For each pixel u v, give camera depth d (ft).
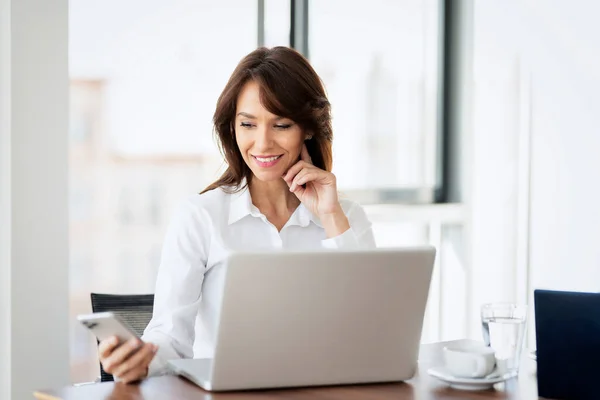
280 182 7.72
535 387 5.57
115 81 11.15
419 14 14.02
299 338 5.24
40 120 9.23
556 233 13.38
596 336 5.16
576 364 5.21
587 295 5.22
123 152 11.27
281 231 7.63
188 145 11.76
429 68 14.19
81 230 11.03
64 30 9.35
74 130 10.88
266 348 5.19
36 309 9.25
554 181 13.35
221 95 7.29
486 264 13.96
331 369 5.41
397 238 13.74
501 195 13.82
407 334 5.53
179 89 11.65
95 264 11.15
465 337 14.08
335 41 13.17
